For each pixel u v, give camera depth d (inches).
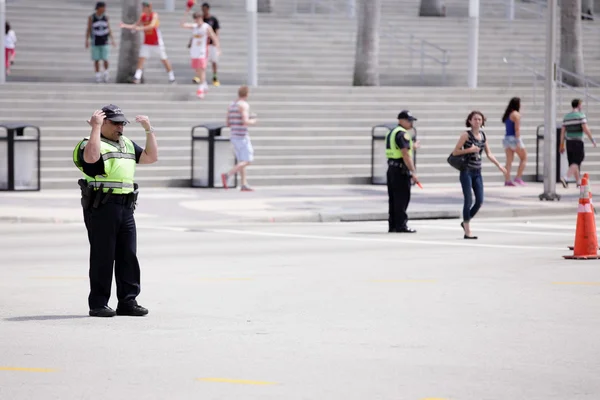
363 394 842.8
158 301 1284.4
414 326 1125.7
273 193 2770.7
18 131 2748.5
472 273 1519.4
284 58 3961.6
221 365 943.7
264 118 3309.5
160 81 3720.5
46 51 3750.0
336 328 1114.1
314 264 1622.8
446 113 3501.5
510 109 3029.0
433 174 3186.5
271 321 1154.0
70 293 1346.0
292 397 833.5
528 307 1241.4
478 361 960.9
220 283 1428.4
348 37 4126.5
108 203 1172.5
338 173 3137.3
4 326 1126.4
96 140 1141.1
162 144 3105.3
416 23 4362.7
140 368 932.6
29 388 862.5
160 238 1972.2
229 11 4180.6
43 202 2482.8
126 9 3474.4
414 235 2044.8
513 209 2468.0
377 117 3432.6
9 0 4313.5
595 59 4382.4
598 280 1451.8
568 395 842.8
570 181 3203.7
